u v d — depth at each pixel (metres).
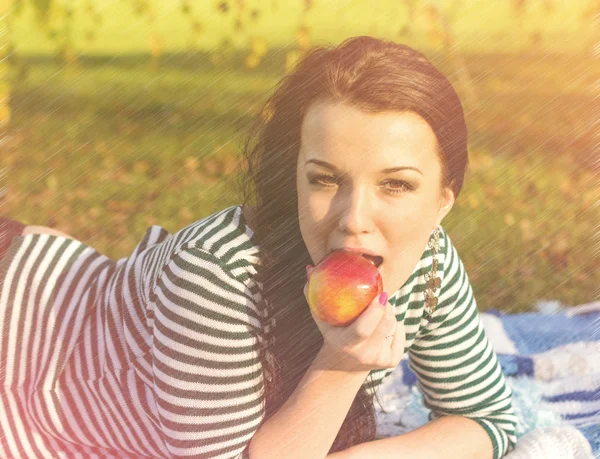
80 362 1.82
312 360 1.67
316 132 1.45
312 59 1.50
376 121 1.41
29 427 1.93
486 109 5.89
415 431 1.96
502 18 7.25
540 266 3.80
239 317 1.55
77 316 1.87
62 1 5.99
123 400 1.79
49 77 6.88
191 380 1.56
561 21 7.04
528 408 2.47
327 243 1.53
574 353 2.79
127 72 6.96
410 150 1.43
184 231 1.68
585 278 3.65
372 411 1.92
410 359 2.05
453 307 1.89
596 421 2.41
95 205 4.70
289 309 1.61
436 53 6.05
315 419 1.58
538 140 5.40
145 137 5.67
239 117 5.88
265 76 6.73
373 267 1.49
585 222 4.27
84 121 6.09
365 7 7.53
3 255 2.07
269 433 1.61
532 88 6.09
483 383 2.01
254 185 1.61
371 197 1.46
